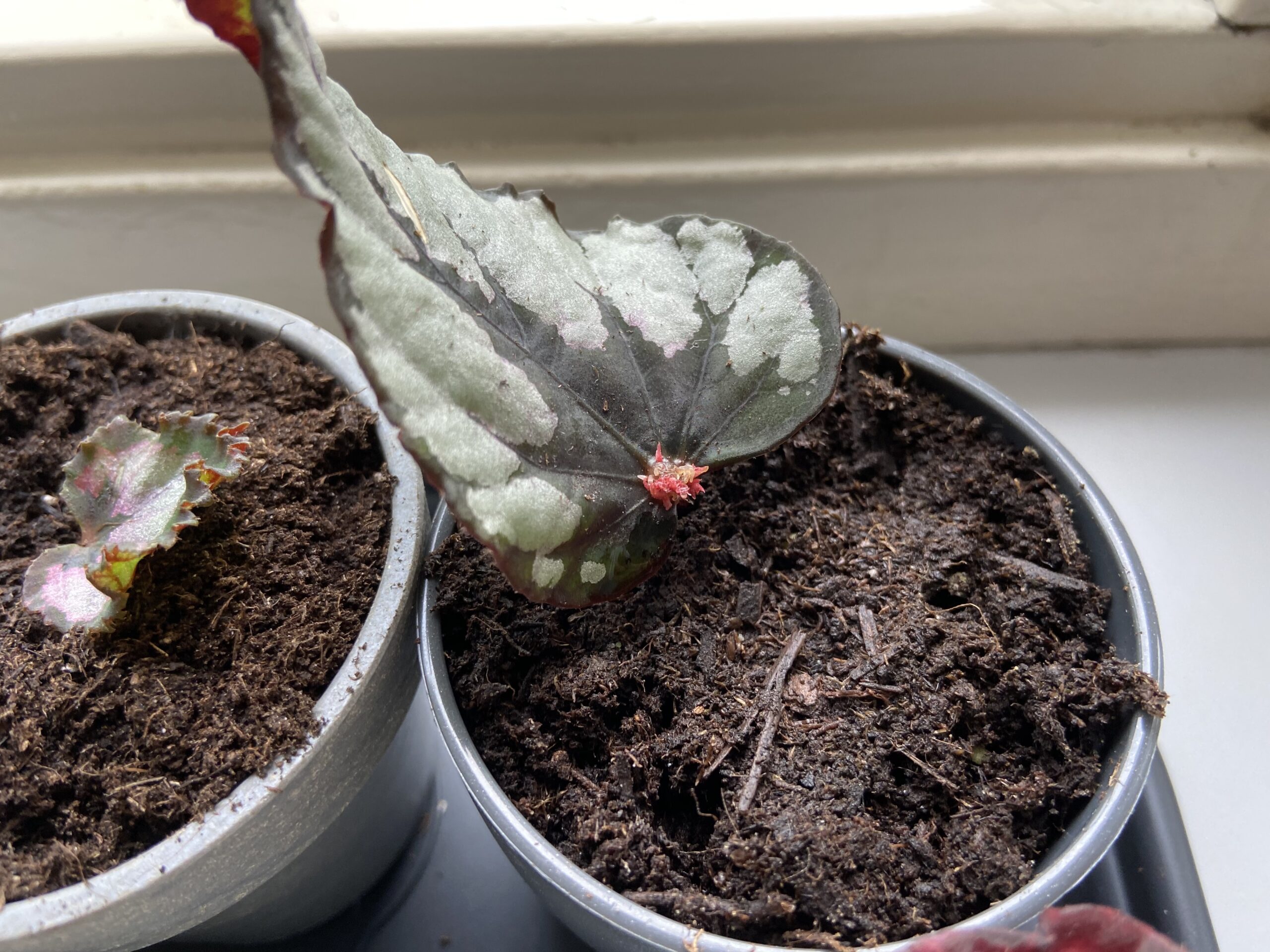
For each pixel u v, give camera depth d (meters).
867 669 0.16
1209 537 0.23
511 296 0.15
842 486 0.18
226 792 0.14
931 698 0.15
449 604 0.16
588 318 0.16
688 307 0.17
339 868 0.18
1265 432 0.25
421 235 0.14
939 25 0.21
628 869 0.14
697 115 0.23
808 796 0.14
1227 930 0.19
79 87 0.22
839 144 0.23
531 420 0.14
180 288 0.26
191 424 0.16
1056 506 0.17
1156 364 0.27
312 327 0.19
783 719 0.15
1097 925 0.12
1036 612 0.16
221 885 0.14
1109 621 0.16
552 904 0.14
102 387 0.19
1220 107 0.22
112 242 0.24
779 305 0.17
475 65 0.22
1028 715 0.15
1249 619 0.22
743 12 0.21
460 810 0.21
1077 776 0.15
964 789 0.15
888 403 0.18
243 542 0.17
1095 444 0.25
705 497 0.18
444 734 0.14
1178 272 0.25
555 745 0.15
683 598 0.17
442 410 0.13
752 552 0.17
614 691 0.15
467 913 0.20
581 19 0.21
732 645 0.16
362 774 0.16
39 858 0.14
